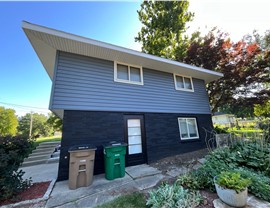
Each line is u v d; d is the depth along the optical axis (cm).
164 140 599
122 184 344
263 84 870
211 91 973
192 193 258
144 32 1095
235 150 423
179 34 1034
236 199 213
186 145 656
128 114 542
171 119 646
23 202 271
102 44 455
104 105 495
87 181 339
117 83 543
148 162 532
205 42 916
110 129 486
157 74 668
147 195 281
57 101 421
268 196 235
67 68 461
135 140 539
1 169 281
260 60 805
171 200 231
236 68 857
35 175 442
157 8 1027
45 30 378
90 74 496
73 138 422
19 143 328
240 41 873
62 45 441
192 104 743
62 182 371
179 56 974
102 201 269
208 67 927
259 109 1026
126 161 500
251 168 345
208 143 718
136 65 610
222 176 247
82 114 450
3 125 2062
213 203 231
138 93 584
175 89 701
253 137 465
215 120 2345
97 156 444
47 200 279
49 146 792
